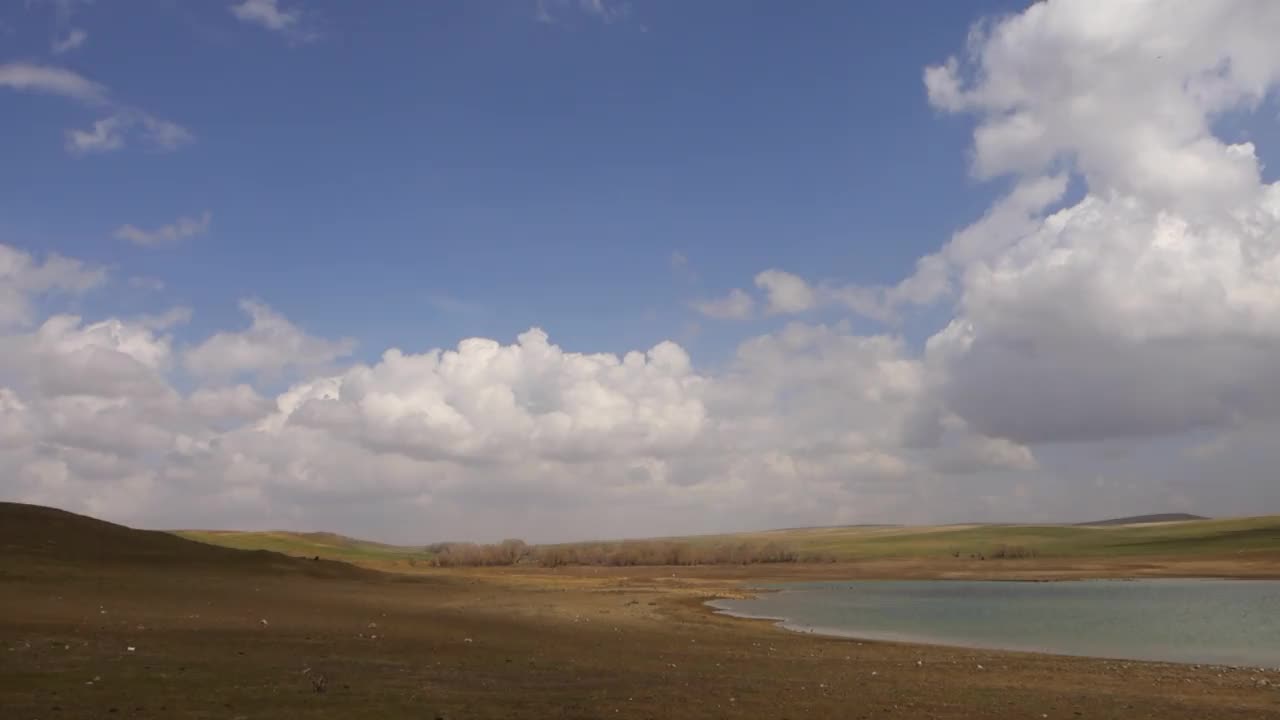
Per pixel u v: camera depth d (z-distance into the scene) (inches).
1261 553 5315.0
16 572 1955.0
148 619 1384.1
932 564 5580.7
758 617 2351.1
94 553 2410.2
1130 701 930.1
